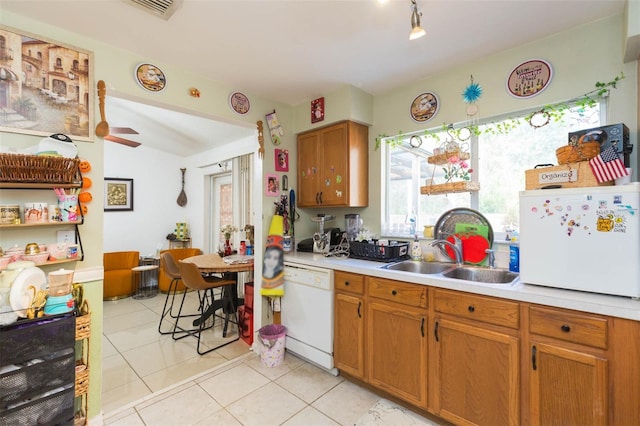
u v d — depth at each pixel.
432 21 1.71
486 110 2.14
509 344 1.50
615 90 1.69
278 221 2.79
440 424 1.80
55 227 1.73
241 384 2.21
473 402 1.62
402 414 1.89
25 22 1.62
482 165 2.25
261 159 2.76
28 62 1.62
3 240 1.58
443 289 1.74
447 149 2.22
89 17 1.63
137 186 5.26
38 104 1.65
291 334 2.62
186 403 2.00
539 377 1.41
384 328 2.00
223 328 3.32
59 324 1.49
